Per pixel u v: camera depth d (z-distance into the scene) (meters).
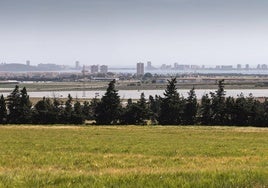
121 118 108.00
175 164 24.23
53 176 14.05
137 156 29.47
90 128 74.81
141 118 107.88
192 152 33.25
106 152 33.94
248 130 69.25
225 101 107.00
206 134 59.69
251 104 103.81
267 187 12.36
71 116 106.69
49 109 107.25
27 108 108.00
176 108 109.75
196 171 15.13
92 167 22.95
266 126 100.62
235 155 30.92
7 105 109.50
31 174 14.81
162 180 13.14
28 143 42.88
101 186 12.27
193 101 109.56
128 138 51.22
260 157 27.38
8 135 56.00
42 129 71.25
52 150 35.28
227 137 53.91
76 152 33.38
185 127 79.81
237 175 14.06
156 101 127.75
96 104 113.19
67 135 56.44
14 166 23.83
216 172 14.70
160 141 46.44
